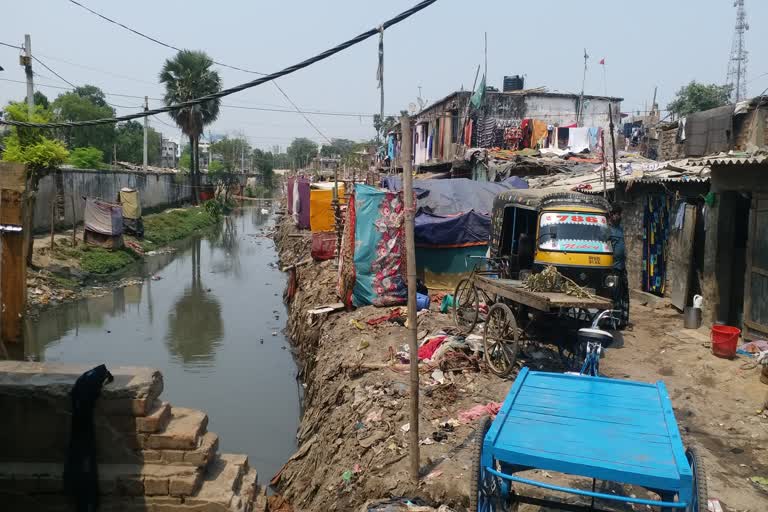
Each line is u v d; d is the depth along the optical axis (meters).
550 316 8.77
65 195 29.48
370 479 6.25
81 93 67.94
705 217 11.80
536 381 5.03
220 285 26.77
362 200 13.90
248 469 6.18
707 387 8.60
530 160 22.95
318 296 16.78
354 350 10.70
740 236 11.20
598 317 7.12
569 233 9.61
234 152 90.50
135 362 15.83
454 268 14.73
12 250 7.98
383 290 13.83
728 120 16.36
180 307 22.17
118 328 19.11
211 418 12.34
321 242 21.64
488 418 4.48
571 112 30.44
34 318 19.20
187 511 5.36
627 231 15.50
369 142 61.97
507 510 4.44
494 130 27.38
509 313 8.41
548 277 8.38
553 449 3.82
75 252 25.59
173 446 5.48
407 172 5.86
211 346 17.39
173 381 14.49
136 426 5.44
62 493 5.34
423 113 36.38
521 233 11.78
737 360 9.44
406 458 6.39
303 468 8.73
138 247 32.44
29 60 21.95
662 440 3.94
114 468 5.41
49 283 21.70
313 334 14.45
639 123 31.56
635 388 4.87
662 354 10.12
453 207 16.17
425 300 13.25
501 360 8.95
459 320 11.22
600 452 3.77
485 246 14.77
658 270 14.20
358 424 7.66
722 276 11.15
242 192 76.94
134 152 68.81
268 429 11.86
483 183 17.98
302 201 32.22
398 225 13.87
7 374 5.56
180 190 54.00
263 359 16.30
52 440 5.43
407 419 7.35
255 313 21.62
